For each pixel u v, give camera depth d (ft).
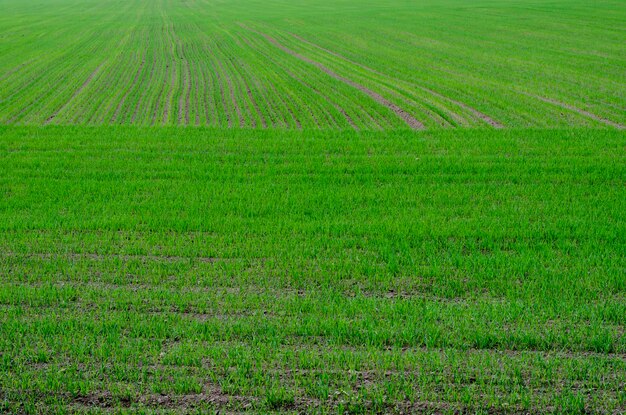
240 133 70.44
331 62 123.24
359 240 39.73
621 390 24.70
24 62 131.13
